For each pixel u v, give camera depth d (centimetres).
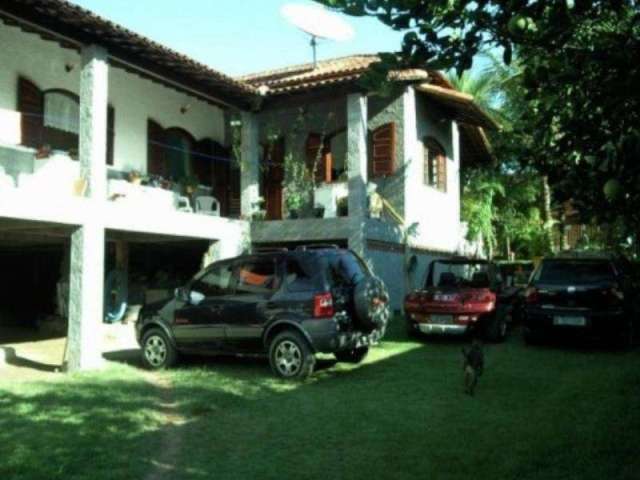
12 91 1255
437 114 1931
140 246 1814
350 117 1490
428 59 336
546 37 315
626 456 543
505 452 557
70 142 1378
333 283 927
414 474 507
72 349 1068
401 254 1661
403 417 686
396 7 321
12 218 960
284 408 734
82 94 1136
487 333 1264
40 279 1770
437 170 1959
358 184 1472
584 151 318
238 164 1697
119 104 1516
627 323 1170
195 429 649
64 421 680
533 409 716
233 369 1012
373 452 566
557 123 353
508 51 326
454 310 1230
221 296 993
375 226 1517
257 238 1559
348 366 1015
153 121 1617
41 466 532
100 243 1105
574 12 298
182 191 1622
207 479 505
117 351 1280
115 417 692
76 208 1058
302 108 1755
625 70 305
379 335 1015
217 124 1850
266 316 937
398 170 1675
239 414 710
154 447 590
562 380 882
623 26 324
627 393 791
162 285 1742
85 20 1062
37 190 987
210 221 1416
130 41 1152
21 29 1145
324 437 616
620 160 283
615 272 1154
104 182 1132
